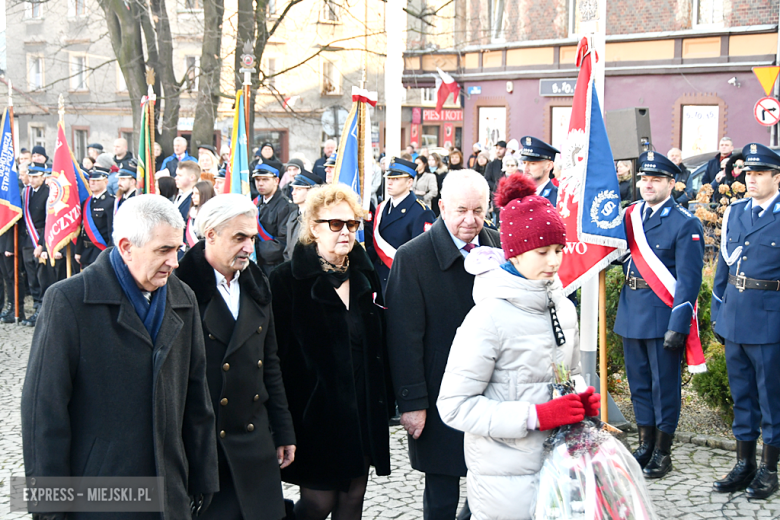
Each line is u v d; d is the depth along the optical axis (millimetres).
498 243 4070
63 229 10219
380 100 31141
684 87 20125
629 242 5328
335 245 3594
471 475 2932
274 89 17688
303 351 3629
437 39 30406
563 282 5418
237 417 3336
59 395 2635
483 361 2842
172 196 9172
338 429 3584
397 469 5363
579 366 3057
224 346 3320
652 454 5250
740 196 9648
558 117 22797
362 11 30375
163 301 2869
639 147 6070
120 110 33938
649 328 5137
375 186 9242
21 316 11234
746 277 4863
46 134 35094
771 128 17891
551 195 6422
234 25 18281
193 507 3076
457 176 3812
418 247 3904
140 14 16516
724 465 5297
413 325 3803
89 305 2730
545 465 2758
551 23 22656
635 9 20703
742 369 4906
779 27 18000
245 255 3320
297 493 5082
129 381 2744
